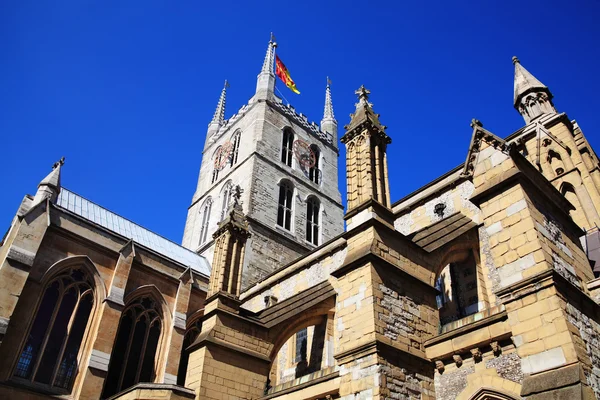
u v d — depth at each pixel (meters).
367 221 19.89
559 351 12.77
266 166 60.53
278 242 54.84
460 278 23.94
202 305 43.00
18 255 31.78
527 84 28.70
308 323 28.95
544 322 13.43
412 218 29.06
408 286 19.70
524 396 12.78
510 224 15.66
